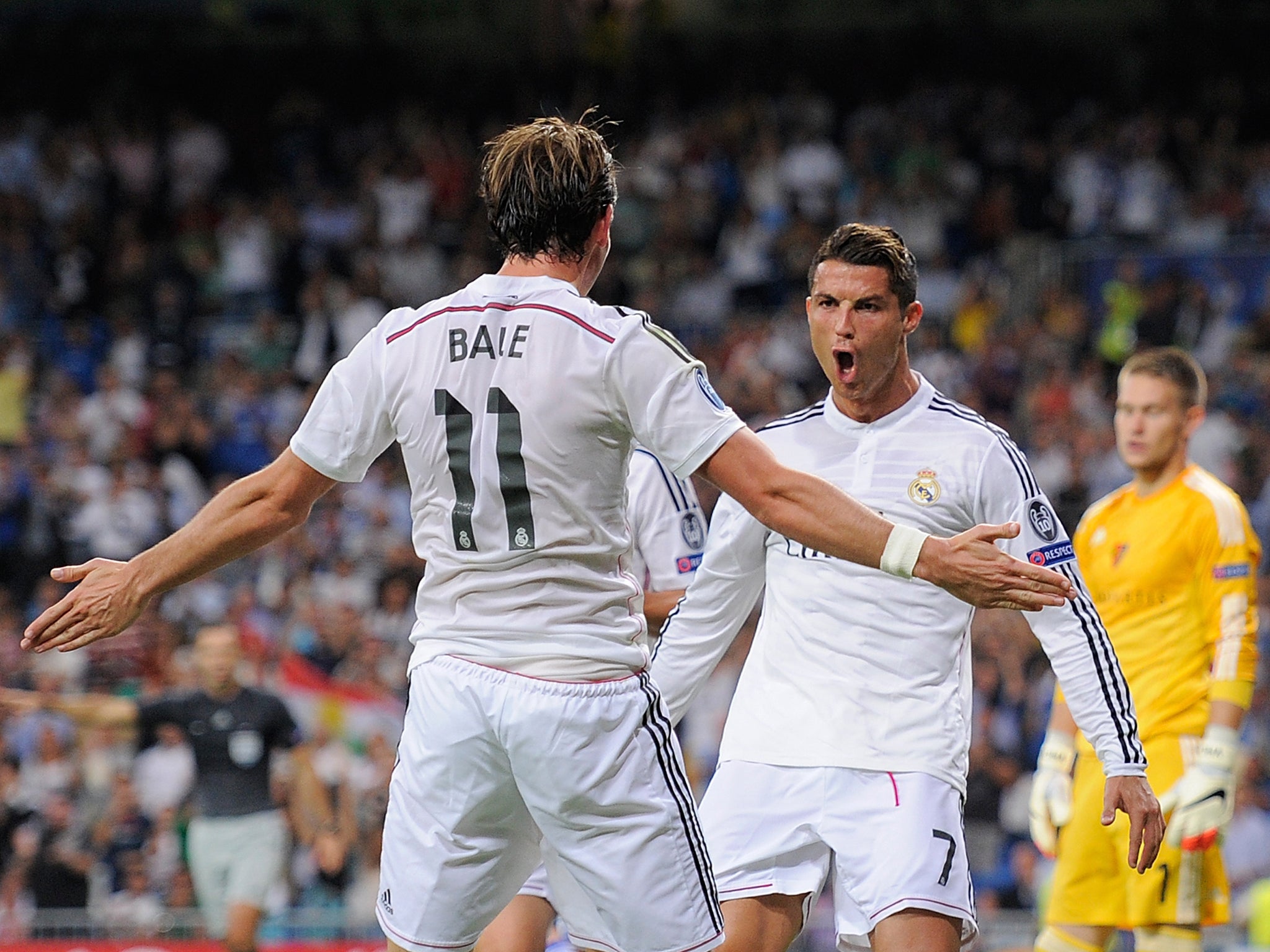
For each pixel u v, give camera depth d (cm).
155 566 1102
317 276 6103
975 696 3834
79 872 3359
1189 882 1678
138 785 3569
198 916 2867
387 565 4544
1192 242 6450
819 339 1376
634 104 7512
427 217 6869
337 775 3541
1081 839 1739
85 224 6556
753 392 5353
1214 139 6988
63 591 4712
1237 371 5128
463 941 1129
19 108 7594
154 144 7231
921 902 1284
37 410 5494
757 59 7781
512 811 1114
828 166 6794
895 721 1341
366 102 7794
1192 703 1727
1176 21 7556
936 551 1020
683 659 1430
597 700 1075
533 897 1495
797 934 1389
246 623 4200
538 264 1106
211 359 5891
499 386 1066
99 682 3881
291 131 7394
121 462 5044
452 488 1081
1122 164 6769
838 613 1363
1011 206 6644
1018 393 5297
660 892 1084
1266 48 7469
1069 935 1748
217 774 2775
